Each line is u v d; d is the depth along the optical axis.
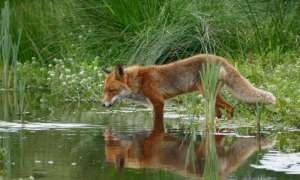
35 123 13.85
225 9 18.95
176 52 18.42
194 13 18.67
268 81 15.69
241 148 11.43
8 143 11.74
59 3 21.00
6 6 16.88
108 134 12.70
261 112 13.96
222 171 9.91
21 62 20.59
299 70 16.03
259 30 18.86
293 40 18.73
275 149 11.30
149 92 15.09
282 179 9.27
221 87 14.27
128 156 10.88
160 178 9.52
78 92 17.59
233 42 18.81
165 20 18.64
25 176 9.47
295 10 19.11
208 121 13.09
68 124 13.77
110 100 15.16
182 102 16.62
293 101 13.82
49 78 18.48
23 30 20.61
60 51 20.12
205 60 14.88
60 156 10.79
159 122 14.12
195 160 10.66
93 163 10.37
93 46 19.59
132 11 19.39
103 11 19.77
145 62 18.23
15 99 16.89
